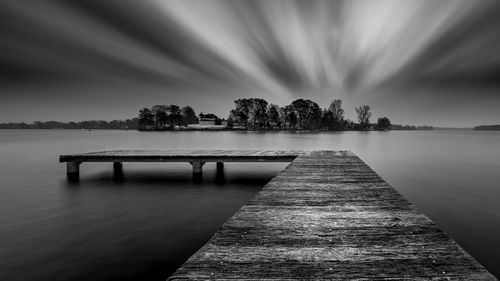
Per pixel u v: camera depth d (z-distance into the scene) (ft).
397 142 207.31
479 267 9.30
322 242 11.66
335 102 506.89
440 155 107.04
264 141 200.64
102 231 27.17
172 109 565.53
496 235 26.63
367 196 20.07
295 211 16.33
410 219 14.69
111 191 44.09
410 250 10.77
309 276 8.84
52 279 18.71
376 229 13.20
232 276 8.82
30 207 35.14
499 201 39.22
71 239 25.17
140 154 55.26
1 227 27.96
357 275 8.88
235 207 35.81
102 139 238.07
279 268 9.38
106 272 19.62
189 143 173.88
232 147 135.85
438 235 12.35
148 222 29.94
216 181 52.31
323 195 20.39
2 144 169.17
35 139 244.83
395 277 8.73
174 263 20.99
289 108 526.57
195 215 32.40
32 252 22.53
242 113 529.86
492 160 89.51
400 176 60.03
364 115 504.84
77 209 34.50
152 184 49.44
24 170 64.64
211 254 10.48
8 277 18.90
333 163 39.29
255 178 55.31
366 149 135.13
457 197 41.34
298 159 44.57
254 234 12.60
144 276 19.17
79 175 56.95
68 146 147.64
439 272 9.00
